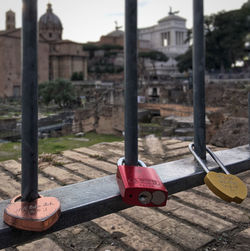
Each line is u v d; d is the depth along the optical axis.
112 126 17.16
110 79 97.12
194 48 1.83
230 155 2.07
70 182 3.27
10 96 74.12
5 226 1.08
